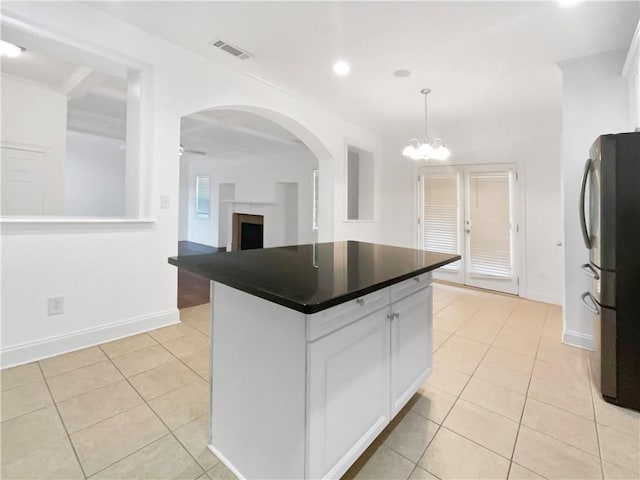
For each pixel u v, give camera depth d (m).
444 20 2.35
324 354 1.13
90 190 7.29
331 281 1.25
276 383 1.19
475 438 1.62
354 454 1.31
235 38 2.67
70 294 2.39
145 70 2.69
